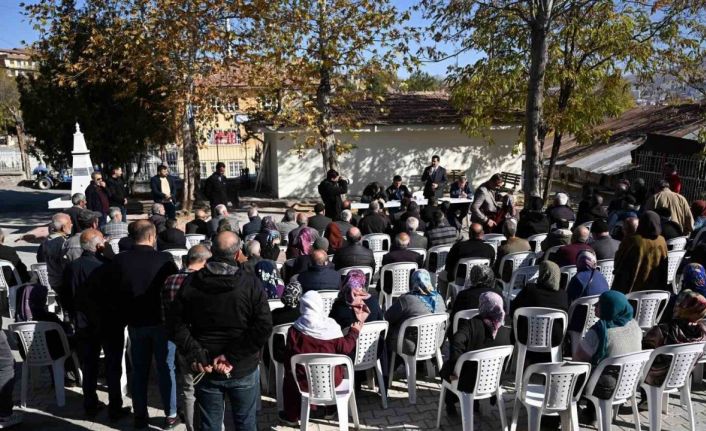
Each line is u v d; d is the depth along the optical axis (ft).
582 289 18.47
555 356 16.81
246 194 74.08
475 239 24.53
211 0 50.21
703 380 19.04
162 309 14.53
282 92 55.88
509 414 17.03
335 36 51.65
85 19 54.70
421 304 17.65
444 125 68.85
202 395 12.65
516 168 73.67
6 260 23.39
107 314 16.12
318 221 32.17
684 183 59.47
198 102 54.85
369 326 16.79
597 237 24.39
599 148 82.17
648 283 21.08
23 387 17.81
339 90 56.34
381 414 17.24
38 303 17.94
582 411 16.81
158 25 50.85
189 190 58.75
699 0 43.80
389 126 67.51
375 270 29.55
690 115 74.95
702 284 17.67
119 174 42.39
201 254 15.03
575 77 53.83
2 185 109.50
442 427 16.42
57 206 49.14
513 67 56.18
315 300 15.67
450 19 47.62
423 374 19.95
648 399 14.98
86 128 64.03
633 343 14.43
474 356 14.52
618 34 52.21
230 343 12.33
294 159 69.21
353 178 70.33
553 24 52.47
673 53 51.29
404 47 52.54
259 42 53.21
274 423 16.75
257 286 12.51
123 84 56.65
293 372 15.25
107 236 30.17
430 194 46.65
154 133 67.00
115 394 16.84
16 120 118.01
